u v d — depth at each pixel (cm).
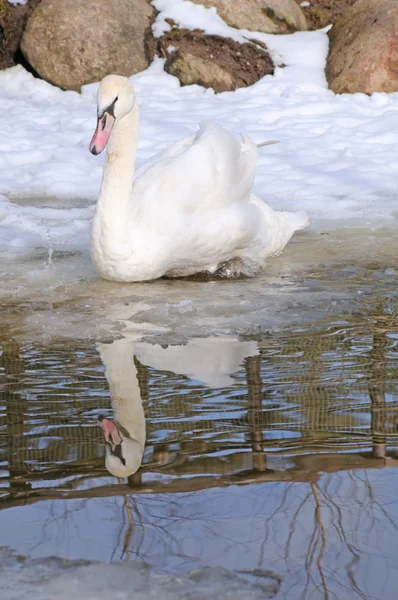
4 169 1741
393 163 1755
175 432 654
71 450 626
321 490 562
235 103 2311
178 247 1098
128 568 487
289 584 471
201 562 490
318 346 857
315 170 1722
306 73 2516
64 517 536
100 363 816
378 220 1421
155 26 2602
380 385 746
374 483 570
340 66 2472
